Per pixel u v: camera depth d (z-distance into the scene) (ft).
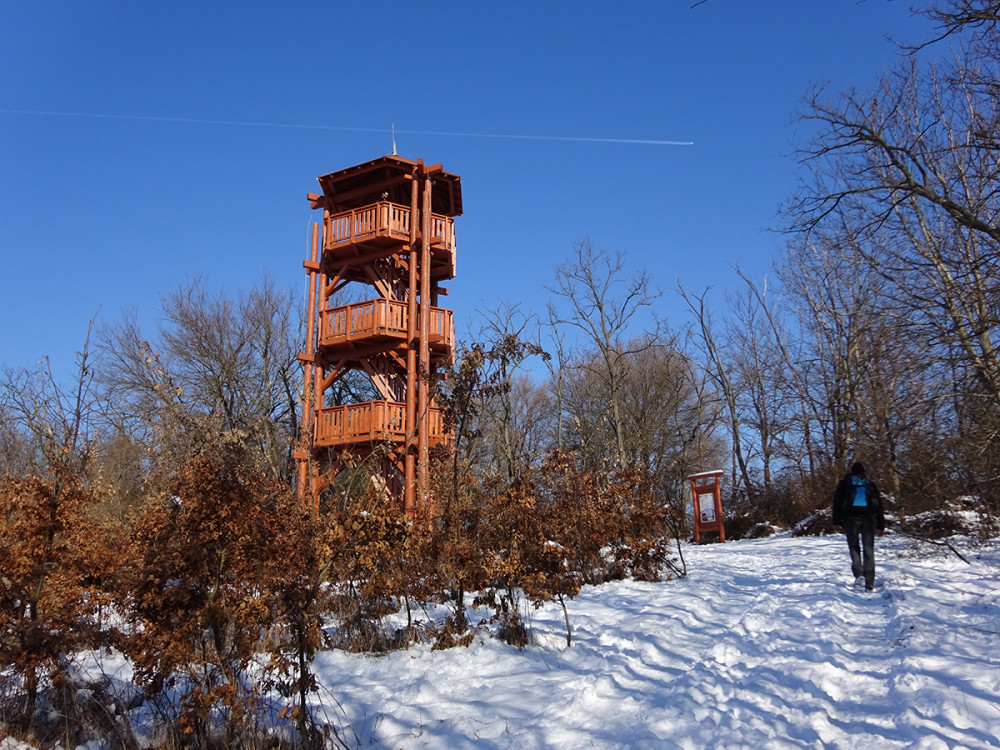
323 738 17.44
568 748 16.30
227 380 95.35
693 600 33.60
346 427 67.87
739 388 127.54
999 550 40.16
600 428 117.70
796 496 92.68
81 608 20.48
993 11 33.47
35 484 20.51
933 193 38.78
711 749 15.51
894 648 22.57
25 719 19.30
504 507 28.30
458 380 31.37
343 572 25.39
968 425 39.11
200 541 17.72
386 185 73.72
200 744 17.33
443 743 17.17
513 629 27.32
